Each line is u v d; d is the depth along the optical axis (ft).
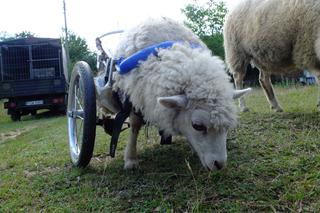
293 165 5.77
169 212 4.85
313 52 9.00
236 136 7.79
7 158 9.46
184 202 5.06
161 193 5.29
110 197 5.60
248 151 6.73
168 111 5.45
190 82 5.28
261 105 13.55
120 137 9.36
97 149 8.38
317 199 4.74
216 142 5.23
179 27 6.56
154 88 5.54
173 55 5.58
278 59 9.93
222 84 5.32
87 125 6.17
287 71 10.63
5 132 19.30
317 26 8.62
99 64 7.35
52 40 25.98
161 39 6.26
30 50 25.88
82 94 6.39
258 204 4.79
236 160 6.32
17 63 25.95
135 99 5.86
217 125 5.13
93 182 6.21
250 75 32.37
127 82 5.91
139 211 5.04
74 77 6.98
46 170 7.40
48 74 26.16
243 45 10.84
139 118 6.43
